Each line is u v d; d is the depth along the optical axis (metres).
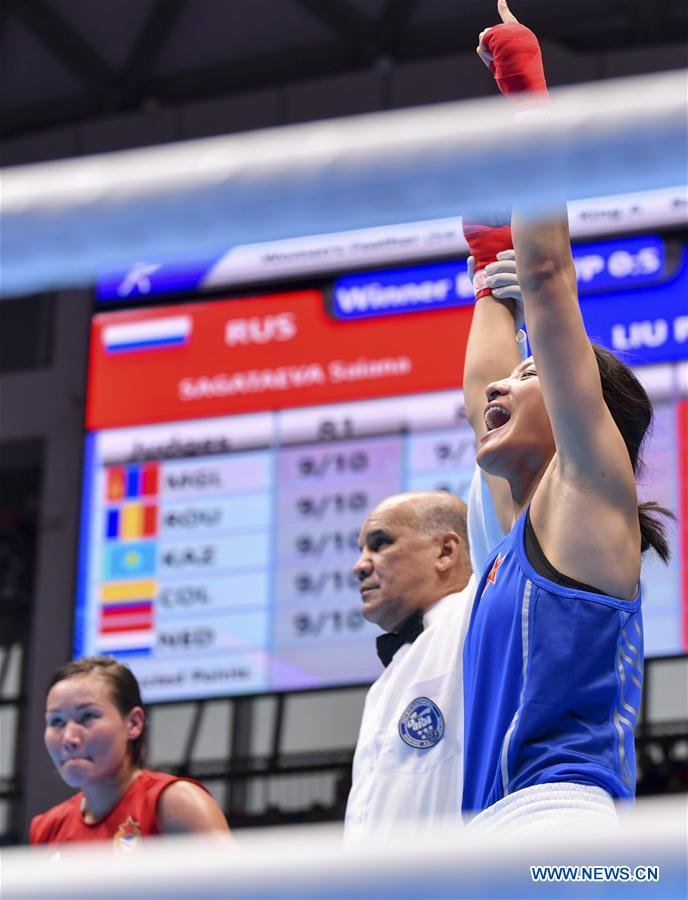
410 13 7.66
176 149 0.97
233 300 7.39
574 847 0.72
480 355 2.35
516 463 1.92
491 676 1.77
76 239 0.96
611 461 1.71
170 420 7.27
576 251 6.90
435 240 7.21
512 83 1.76
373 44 7.73
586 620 1.70
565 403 1.70
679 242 6.81
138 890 0.74
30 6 7.74
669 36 7.52
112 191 0.94
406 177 0.91
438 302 7.11
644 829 0.72
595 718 1.69
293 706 7.30
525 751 1.67
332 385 7.12
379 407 7.02
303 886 0.72
